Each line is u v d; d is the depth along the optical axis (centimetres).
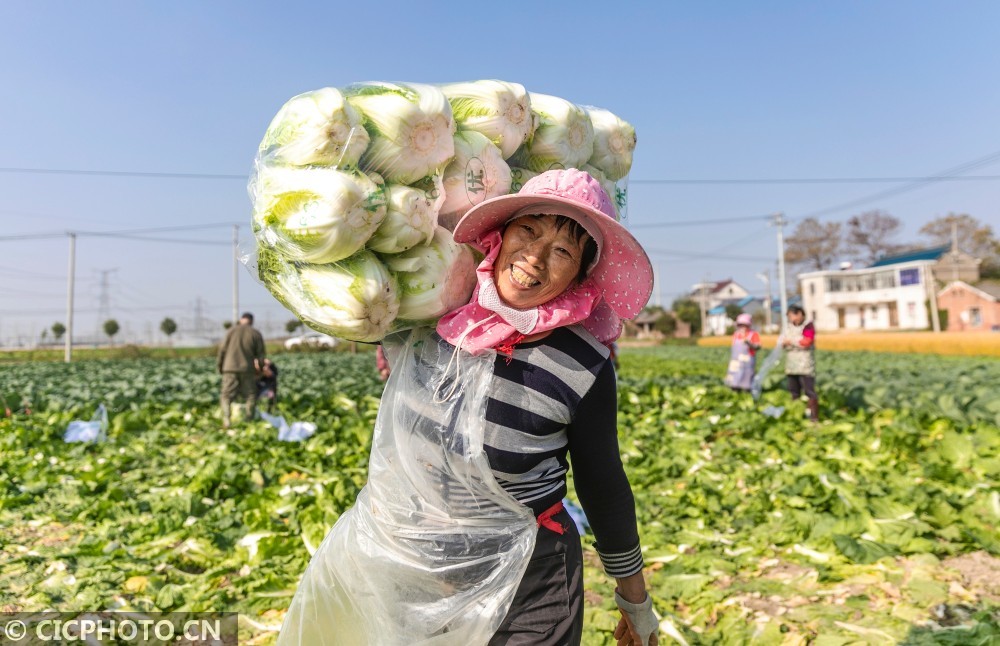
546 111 223
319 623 204
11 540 520
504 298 188
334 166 181
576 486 203
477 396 184
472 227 192
